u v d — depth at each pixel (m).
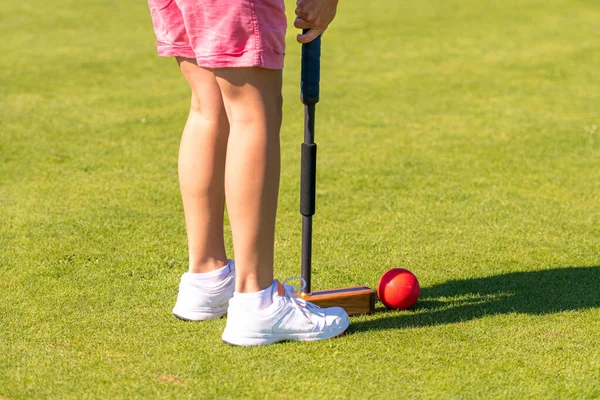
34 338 4.66
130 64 15.47
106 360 4.38
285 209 7.48
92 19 21.00
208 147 4.79
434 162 9.27
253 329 4.54
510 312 5.12
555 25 20.39
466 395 4.03
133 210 7.38
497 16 21.75
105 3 23.73
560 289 5.56
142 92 13.11
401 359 4.42
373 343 4.62
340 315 4.73
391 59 16.27
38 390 4.05
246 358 4.42
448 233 6.84
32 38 18.14
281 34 4.35
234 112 4.46
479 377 4.22
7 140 9.95
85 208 7.41
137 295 5.38
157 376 4.20
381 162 9.24
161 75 14.52
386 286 5.11
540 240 6.69
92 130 10.60
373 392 4.05
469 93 13.28
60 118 11.23
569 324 4.94
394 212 7.43
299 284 5.59
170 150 9.67
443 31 19.61
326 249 6.39
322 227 6.96
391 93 13.24
